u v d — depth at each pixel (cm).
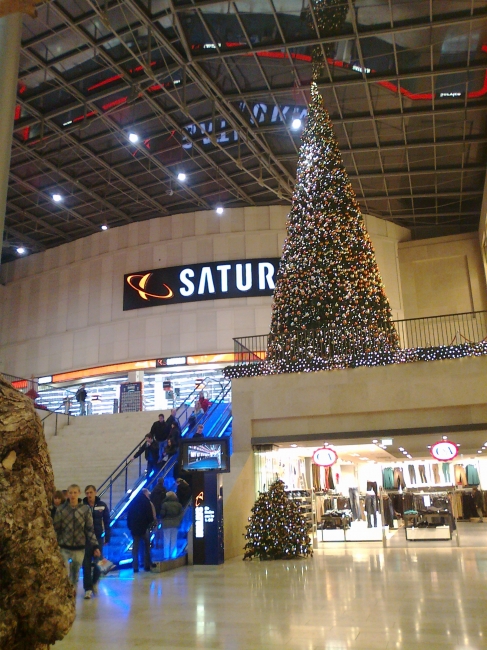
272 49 2067
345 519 1608
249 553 1237
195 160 2823
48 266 3469
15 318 3491
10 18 441
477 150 2666
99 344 3161
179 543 1208
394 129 2553
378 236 3175
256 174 2927
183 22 2012
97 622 637
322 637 554
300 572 1002
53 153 2705
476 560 1101
